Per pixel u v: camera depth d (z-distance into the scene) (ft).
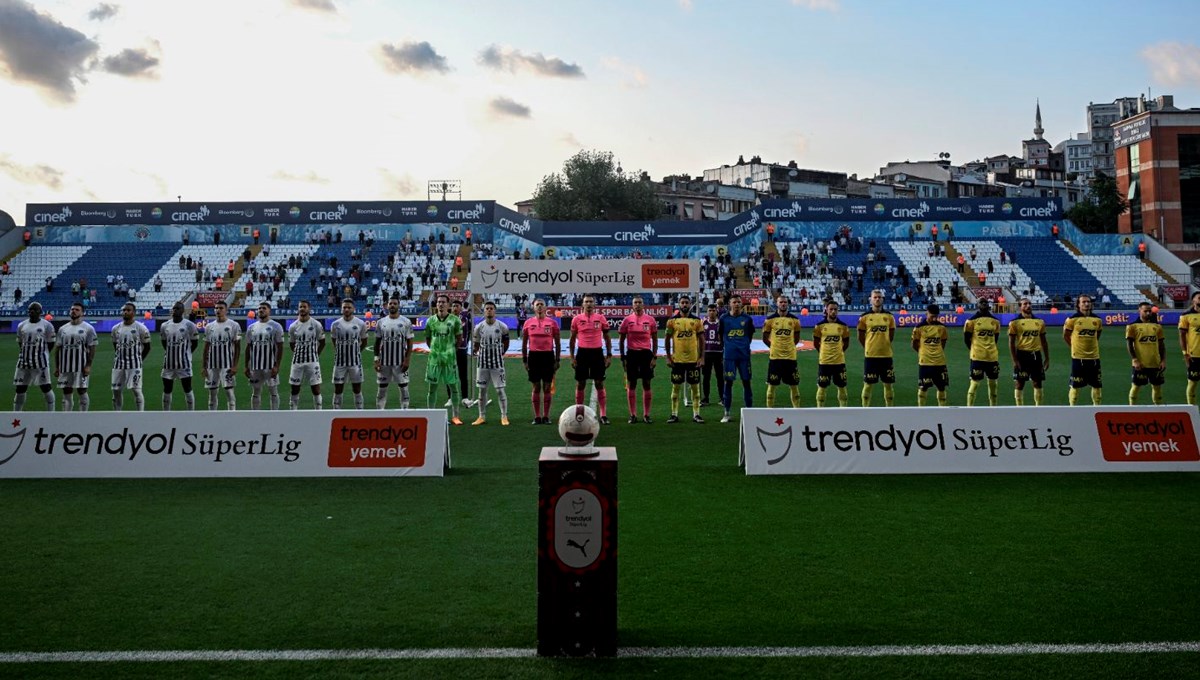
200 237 166.09
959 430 30.40
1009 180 316.40
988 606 17.10
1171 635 15.57
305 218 166.40
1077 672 14.14
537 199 220.02
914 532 22.59
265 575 19.25
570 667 14.46
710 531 22.79
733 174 275.80
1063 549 20.93
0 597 17.88
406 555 20.74
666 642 15.47
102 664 14.56
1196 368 44.60
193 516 24.56
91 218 164.66
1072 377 45.01
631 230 159.53
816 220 167.94
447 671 14.29
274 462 30.04
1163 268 160.15
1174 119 181.68
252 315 68.95
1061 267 160.66
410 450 30.30
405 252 162.30
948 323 136.98
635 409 45.37
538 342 42.60
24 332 42.83
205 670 14.33
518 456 34.09
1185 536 21.98
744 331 43.70
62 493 27.48
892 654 14.89
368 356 89.15
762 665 14.51
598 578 14.97
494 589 18.29
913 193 278.67
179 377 44.29
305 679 13.97
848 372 70.28
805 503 25.89
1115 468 30.01
